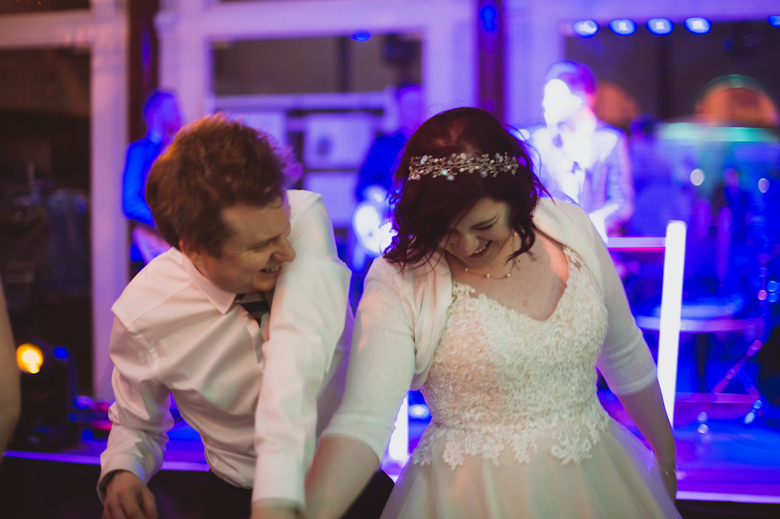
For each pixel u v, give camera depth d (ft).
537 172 4.05
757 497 7.39
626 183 11.87
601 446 3.74
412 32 15.35
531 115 14.52
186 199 2.80
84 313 15.72
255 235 2.87
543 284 3.70
